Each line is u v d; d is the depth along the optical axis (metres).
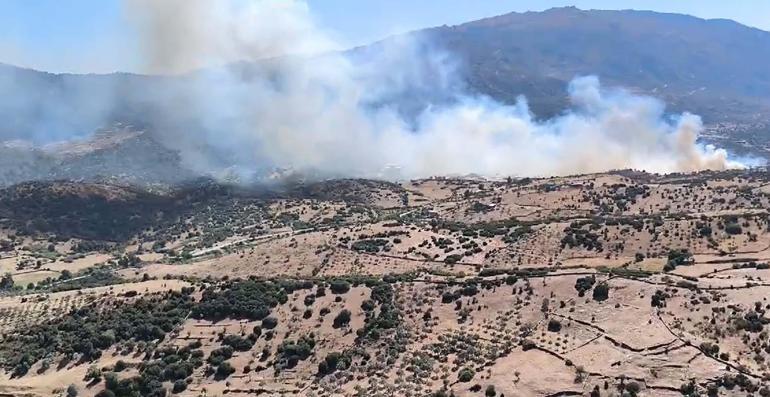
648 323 125.25
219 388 127.06
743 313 125.25
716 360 112.94
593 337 123.75
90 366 138.62
